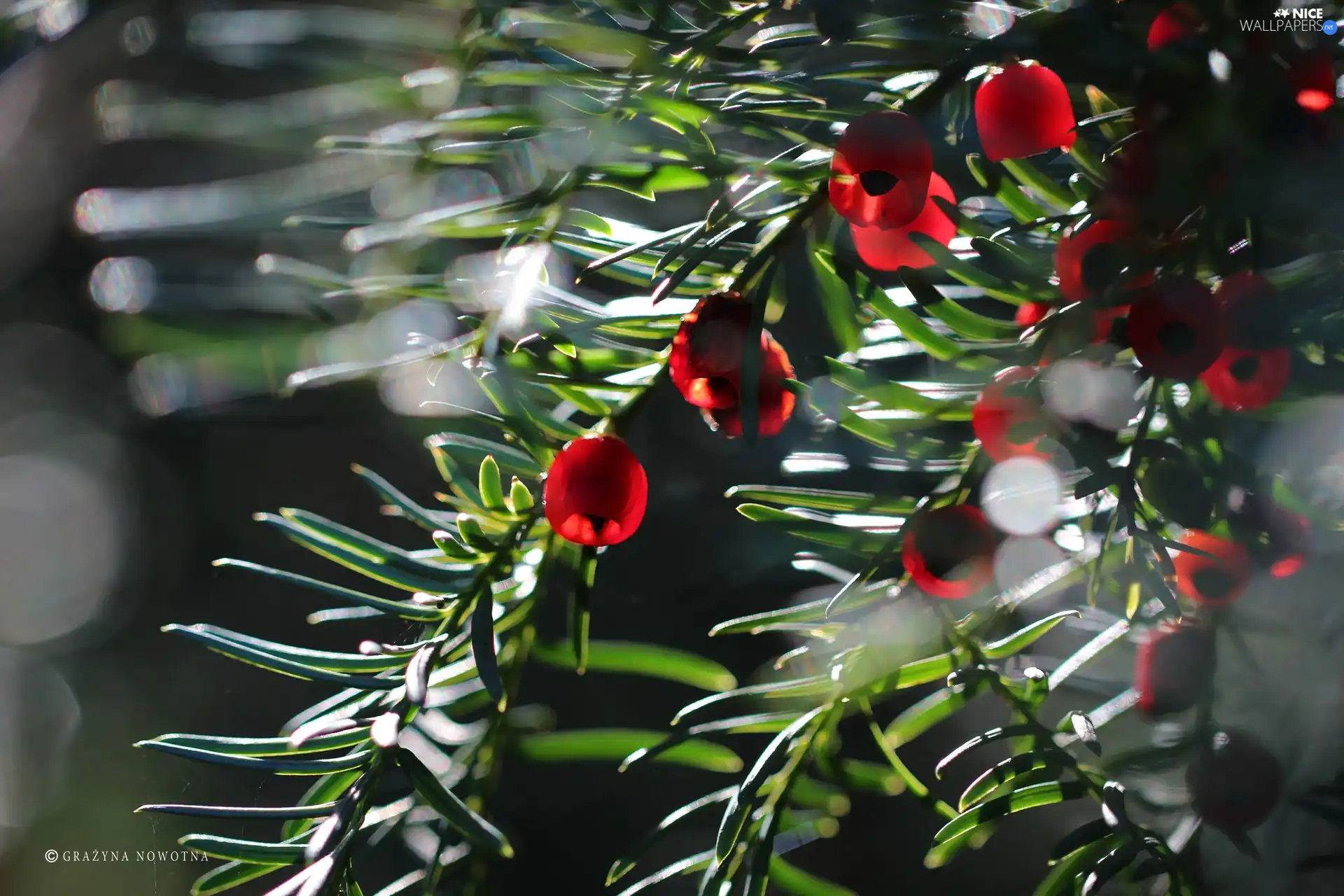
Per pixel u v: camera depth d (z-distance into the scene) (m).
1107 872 0.52
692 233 0.52
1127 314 0.52
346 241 0.54
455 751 0.55
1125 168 0.52
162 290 0.55
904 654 0.53
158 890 0.74
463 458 0.55
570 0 0.53
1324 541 0.53
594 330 0.54
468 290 0.54
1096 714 0.54
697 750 0.56
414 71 0.54
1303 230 0.52
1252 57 0.52
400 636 0.54
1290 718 0.55
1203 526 0.52
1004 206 0.55
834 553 0.56
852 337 0.55
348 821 0.51
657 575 0.61
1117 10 0.52
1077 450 0.52
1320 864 0.54
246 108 0.54
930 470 0.54
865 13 0.52
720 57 0.52
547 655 0.56
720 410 0.53
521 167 0.55
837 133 0.53
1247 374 0.52
